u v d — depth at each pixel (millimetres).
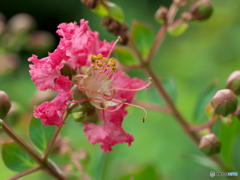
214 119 280
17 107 322
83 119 258
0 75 406
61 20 1123
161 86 299
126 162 384
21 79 538
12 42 393
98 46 262
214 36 610
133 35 307
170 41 716
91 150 388
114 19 293
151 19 896
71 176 295
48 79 248
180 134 473
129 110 307
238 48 570
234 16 607
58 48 248
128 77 264
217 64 570
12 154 267
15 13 1129
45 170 263
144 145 472
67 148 300
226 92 267
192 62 600
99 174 289
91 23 900
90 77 259
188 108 491
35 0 1091
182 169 442
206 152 272
